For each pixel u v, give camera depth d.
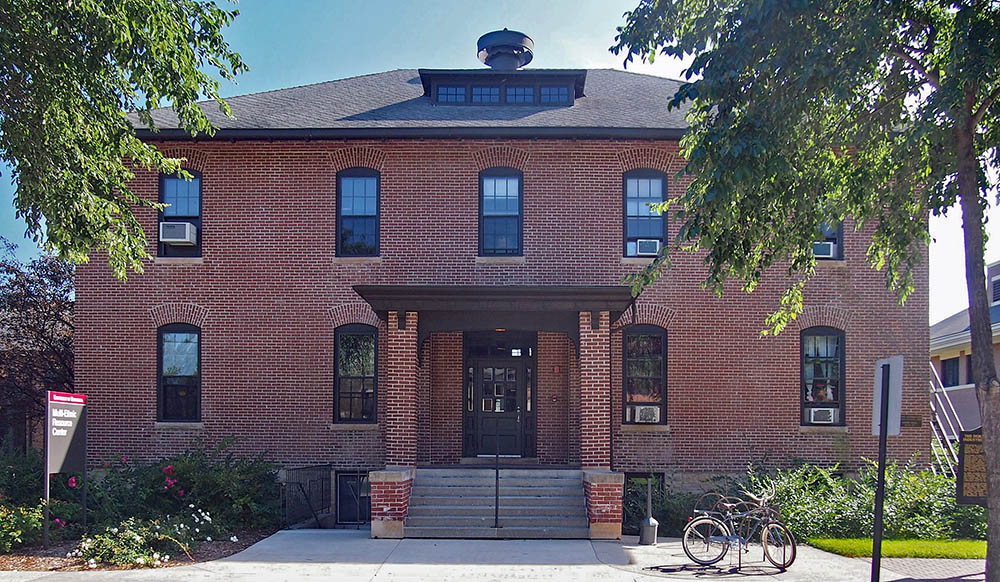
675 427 17.67
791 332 17.88
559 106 19.70
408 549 12.82
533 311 15.11
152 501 15.28
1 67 12.10
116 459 17.55
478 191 18.12
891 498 14.88
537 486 15.10
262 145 18.25
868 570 11.52
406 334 14.95
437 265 17.92
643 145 18.06
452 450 18.09
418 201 18.08
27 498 14.41
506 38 22.56
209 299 17.98
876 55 10.66
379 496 13.93
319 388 17.81
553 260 17.89
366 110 19.19
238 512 15.13
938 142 11.10
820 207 13.06
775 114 10.31
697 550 12.80
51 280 23.81
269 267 18.02
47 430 12.56
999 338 26.97
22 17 11.58
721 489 16.16
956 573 11.31
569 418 17.95
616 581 10.73
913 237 12.59
